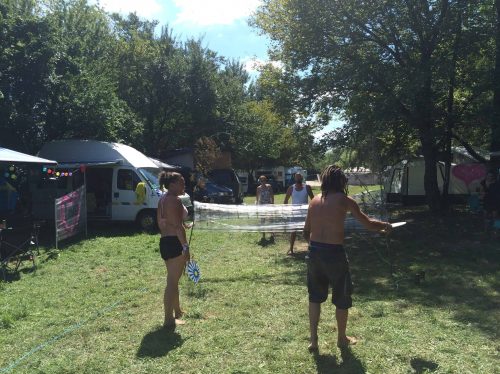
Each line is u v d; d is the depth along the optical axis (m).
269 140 38.16
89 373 4.07
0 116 14.16
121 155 14.41
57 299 6.56
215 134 31.64
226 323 5.25
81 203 12.60
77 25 20.39
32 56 14.64
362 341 4.59
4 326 5.40
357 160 11.42
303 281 7.18
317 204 4.36
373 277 7.43
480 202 15.80
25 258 9.12
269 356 4.30
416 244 10.49
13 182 13.70
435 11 13.66
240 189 25.47
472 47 13.42
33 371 4.12
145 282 7.43
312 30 13.95
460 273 7.52
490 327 4.92
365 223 4.41
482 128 15.40
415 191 20.81
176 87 26.97
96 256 9.90
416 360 4.11
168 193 5.25
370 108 13.73
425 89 13.28
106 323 5.36
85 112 16.73
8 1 15.13
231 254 9.98
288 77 15.72
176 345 4.63
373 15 13.72
